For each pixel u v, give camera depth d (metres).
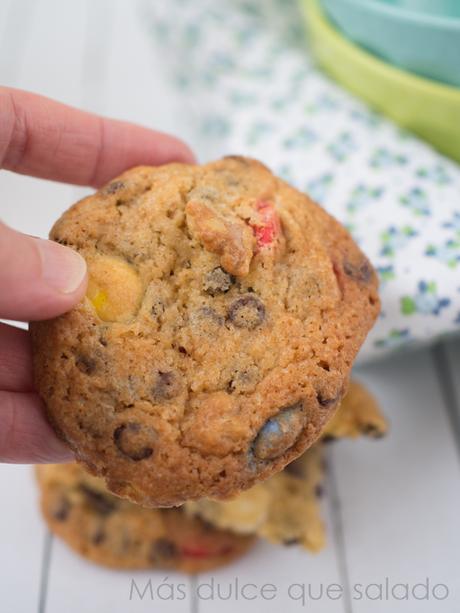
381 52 0.24
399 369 0.23
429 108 0.23
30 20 0.33
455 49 0.22
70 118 0.20
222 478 0.13
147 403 0.14
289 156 0.23
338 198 0.22
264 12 0.31
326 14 0.26
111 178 0.21
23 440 0.16
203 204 0.15
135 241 0.15
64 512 0.19
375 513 0.20
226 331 0.14
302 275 0.15
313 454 0.20
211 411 0.14
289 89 0.26
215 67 0.28
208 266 0.15
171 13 0.32
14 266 0.13
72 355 0.14
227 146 0.25
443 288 0.19
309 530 0.19
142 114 0.29
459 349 0.23
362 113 0.24
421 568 0.19
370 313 0.15
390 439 0.21
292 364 0.14
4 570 0.19
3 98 0.19
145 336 0.14
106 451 0.14
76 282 0.14
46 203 0.25
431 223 0.20
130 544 0.19
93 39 0.32
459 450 0.21
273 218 0.15
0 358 0.17
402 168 0.22
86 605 0.18
